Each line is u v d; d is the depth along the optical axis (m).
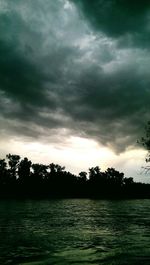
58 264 18.81
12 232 34.31
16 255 21.58
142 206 108.69
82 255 21.61
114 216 61.75
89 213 69.88
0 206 92.62
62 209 83.00
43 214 64.06
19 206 93.50
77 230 36.84
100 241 28.11
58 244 26.28
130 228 39.72
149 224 45.41
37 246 25.20
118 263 19.11
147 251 23.11
